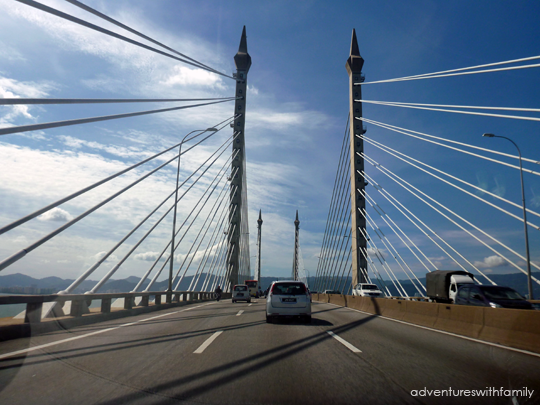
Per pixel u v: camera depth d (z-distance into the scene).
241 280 65.06
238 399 4.60
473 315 10.47
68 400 4.48
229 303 30.16
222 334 9.94
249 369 6.05
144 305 19.20
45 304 11.59
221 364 6.38
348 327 12.07
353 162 50.19
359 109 51.50
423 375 5.75
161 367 6.11
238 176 61.06
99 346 7.94
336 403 4.49
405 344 8.66
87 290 15.44
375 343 8.75
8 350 7.40
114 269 17.38
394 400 4.61
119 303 18.78
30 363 6.33
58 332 10.17
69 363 6.34
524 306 13.59
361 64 52.62
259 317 15.25
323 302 36.69
